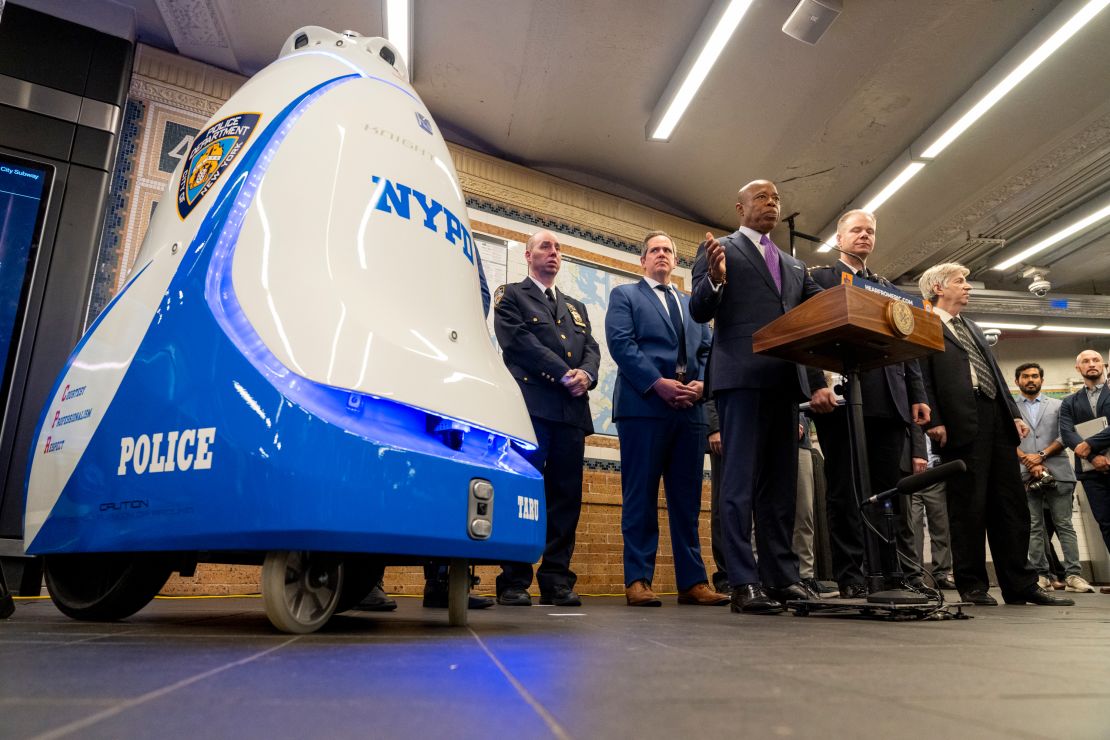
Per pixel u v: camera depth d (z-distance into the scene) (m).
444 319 1.39
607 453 4.96
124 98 3.71
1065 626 1.58
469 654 0.86
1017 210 6.31
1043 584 5.64
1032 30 4.16
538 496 1.37
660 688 0.60
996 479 2.97
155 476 1.15
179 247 1.36
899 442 2.80
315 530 1.04
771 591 2.27
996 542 2.96
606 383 5.13
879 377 2.78
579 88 4.68
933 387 3.03
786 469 2.31
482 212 5.02
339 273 1.27
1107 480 5.02
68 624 1.28
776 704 0.52
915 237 6.47
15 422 3.01
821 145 5.19
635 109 4.88
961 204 5.96
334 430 1.08
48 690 0.54
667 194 5.91
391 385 1.17
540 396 2.83
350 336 1.18
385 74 1.72
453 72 4.54
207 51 4.24
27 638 0.96
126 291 1.43
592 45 4.31
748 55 4.37
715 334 2.37
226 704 0.49
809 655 0.89
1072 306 8.11
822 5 3.78
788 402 2.34
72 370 1.43
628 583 2.70
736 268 2.37
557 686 0.60
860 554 2.88
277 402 1.09
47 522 1.32
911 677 0.68
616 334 2.91
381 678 0.64
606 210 5.60
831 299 1.82
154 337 1.26
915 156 5.05
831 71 4.49
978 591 2.89
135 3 3.94
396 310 1.30
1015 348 9.66
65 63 3.51
